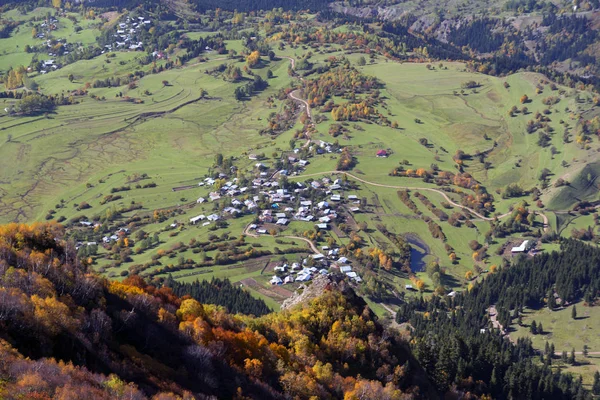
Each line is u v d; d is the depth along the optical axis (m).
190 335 132.50
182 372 121.31
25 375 94.00
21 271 119.00
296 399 130.88
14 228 139.38
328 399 135.25
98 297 128.88
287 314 168.62
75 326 112.12
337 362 152.75
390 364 160.75
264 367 135.25
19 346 103.00
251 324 154.62
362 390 139.88
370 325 169.00
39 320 106.94
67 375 98.00
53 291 118.88
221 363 129.38
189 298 159.62
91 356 110.62
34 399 90.50
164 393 107.38
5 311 105.12
